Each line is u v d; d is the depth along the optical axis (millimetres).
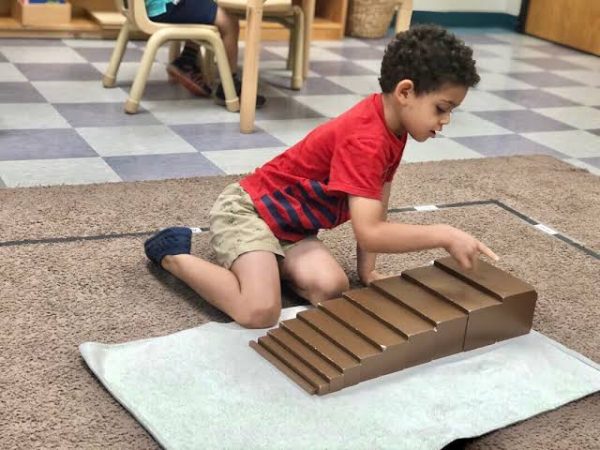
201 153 2236
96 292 1436
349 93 3012
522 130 2742
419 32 1271
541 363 1311
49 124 2361
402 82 1250
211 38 2555
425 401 1185
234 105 2641
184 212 1810
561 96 3238
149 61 2496
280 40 3826
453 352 1305
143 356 1231
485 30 4590
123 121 2455
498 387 1237
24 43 3305
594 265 1727
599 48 4055
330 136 1347
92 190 1881
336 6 3967
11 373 1182
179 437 1063
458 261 1279
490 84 3338
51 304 1381
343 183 1292
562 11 4266
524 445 1126
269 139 2408
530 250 1771
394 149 1320
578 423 1183
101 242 1627
